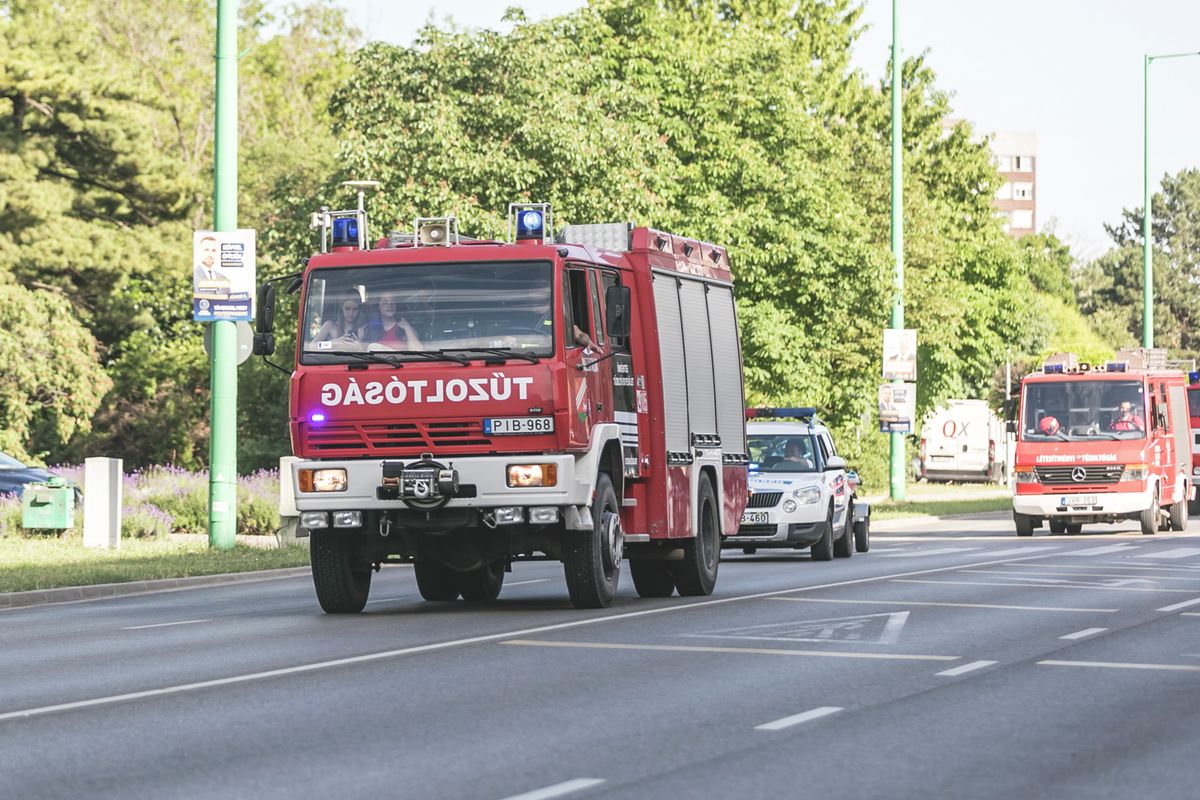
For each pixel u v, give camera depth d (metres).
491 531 47.50
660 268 52.31
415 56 105.19
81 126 150.75
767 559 79.12
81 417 134.62
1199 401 130.62
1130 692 31.36
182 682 33.25
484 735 26.59
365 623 45.16
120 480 78.88
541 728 27.23
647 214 103.06
